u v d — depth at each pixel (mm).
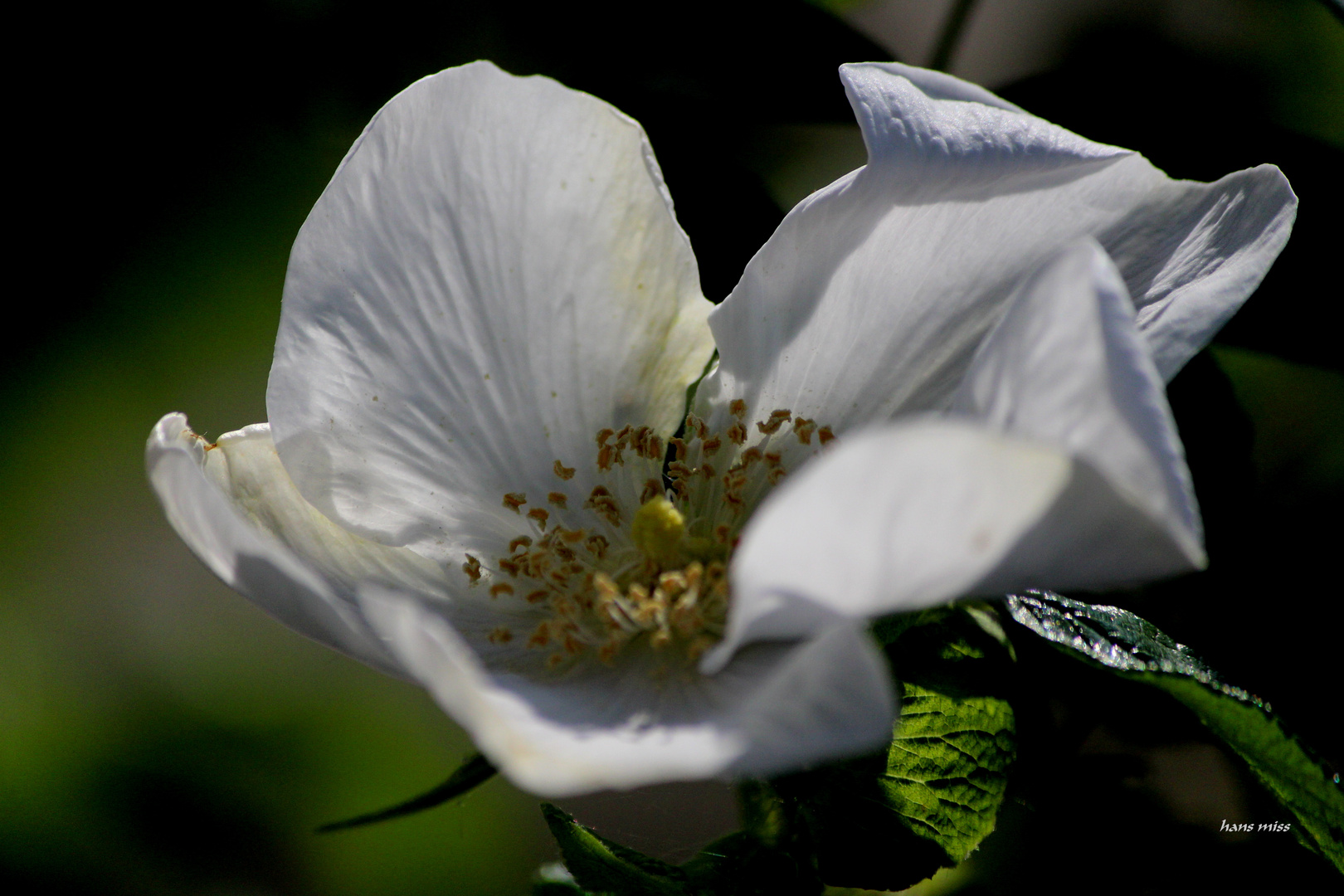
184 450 506
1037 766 529
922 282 520
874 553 487
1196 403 533
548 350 524
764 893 508
